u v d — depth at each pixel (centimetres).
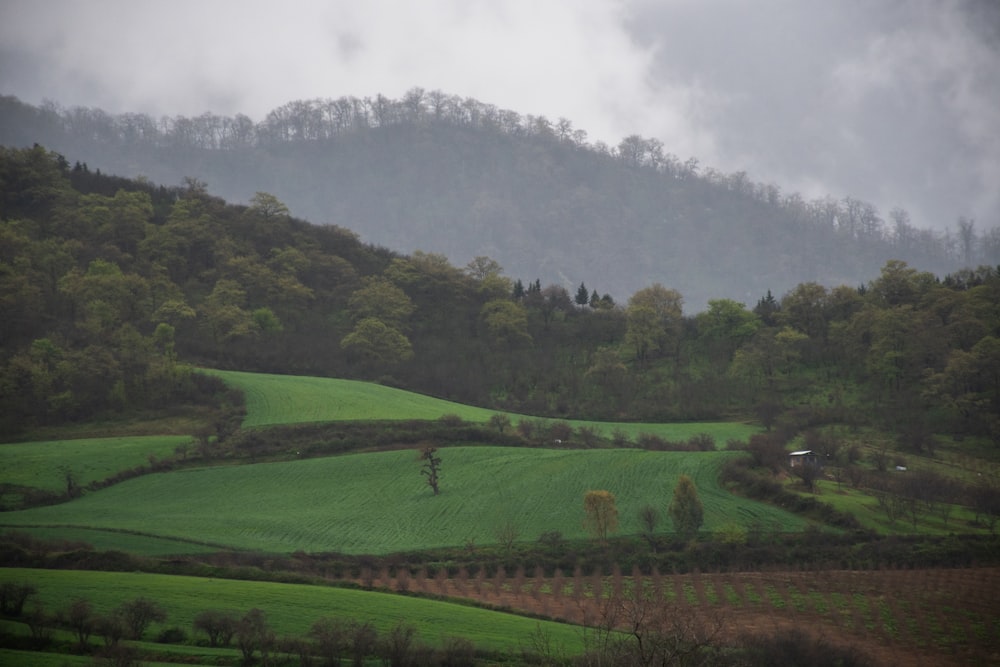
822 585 8400
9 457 12112
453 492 11581
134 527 9600
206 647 5556
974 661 6731
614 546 9625
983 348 15912
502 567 8888
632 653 4156
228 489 11588
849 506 10675
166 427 14325
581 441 14488
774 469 12256
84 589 6531
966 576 8706
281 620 6141
